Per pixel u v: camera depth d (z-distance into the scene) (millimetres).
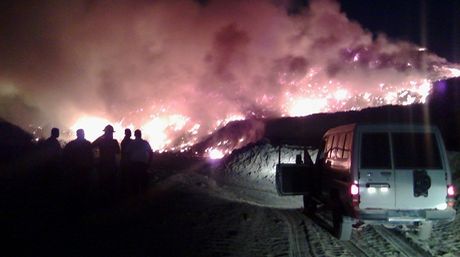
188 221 12531
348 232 11102
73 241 9586
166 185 18219
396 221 10328
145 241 10172
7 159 16109
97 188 13594
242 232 11766
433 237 11203
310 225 13211
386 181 10375
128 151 13984
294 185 14789
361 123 10711
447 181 10430
